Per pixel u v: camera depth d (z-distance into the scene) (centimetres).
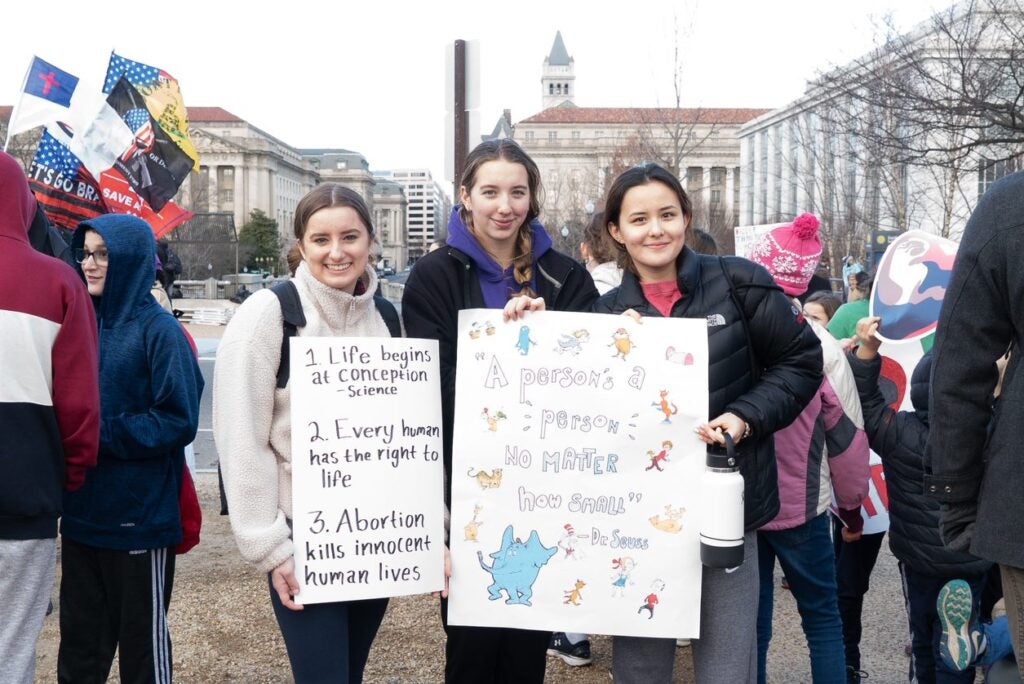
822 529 339
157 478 317
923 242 428
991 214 215
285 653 427
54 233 425
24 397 262
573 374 274
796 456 330
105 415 315
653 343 272
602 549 272
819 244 382
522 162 284
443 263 295
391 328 299
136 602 316
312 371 265
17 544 262
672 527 269
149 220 612
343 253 274
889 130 1220
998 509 216
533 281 302
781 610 498
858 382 356
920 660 353
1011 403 215
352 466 268
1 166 268
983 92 1070
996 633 290
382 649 439
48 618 474
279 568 258
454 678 297
